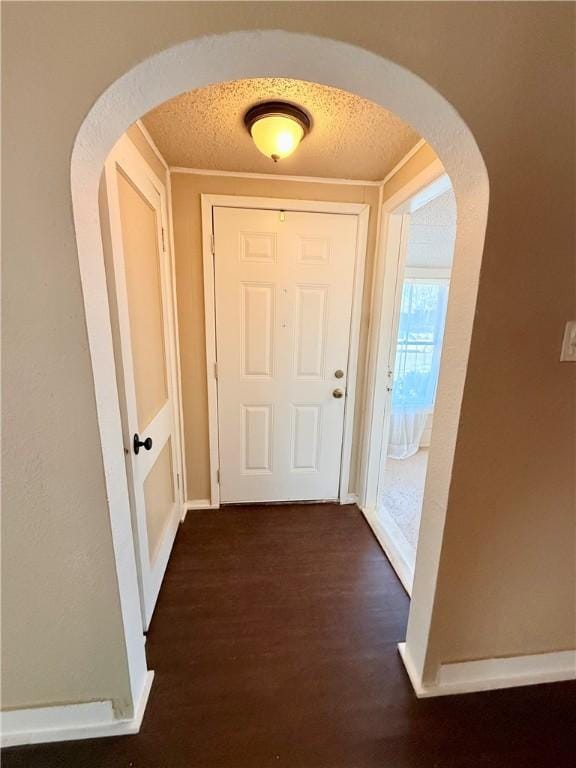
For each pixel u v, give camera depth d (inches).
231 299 83.9
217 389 88.6
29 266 31.4
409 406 133.5
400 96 33.7
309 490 98.6
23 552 38.2
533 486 43.6
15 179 29.5
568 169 34.3
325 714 46.8
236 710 47.0
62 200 30.3
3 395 33.9
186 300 83.2
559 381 40.4
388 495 105.0
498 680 51.0
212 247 80.4
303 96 49.6
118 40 27.6
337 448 96.3
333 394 92.6
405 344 130.9
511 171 33.7
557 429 42.0
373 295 86.5
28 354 33.3
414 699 48.9
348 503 99.5
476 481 42.4
